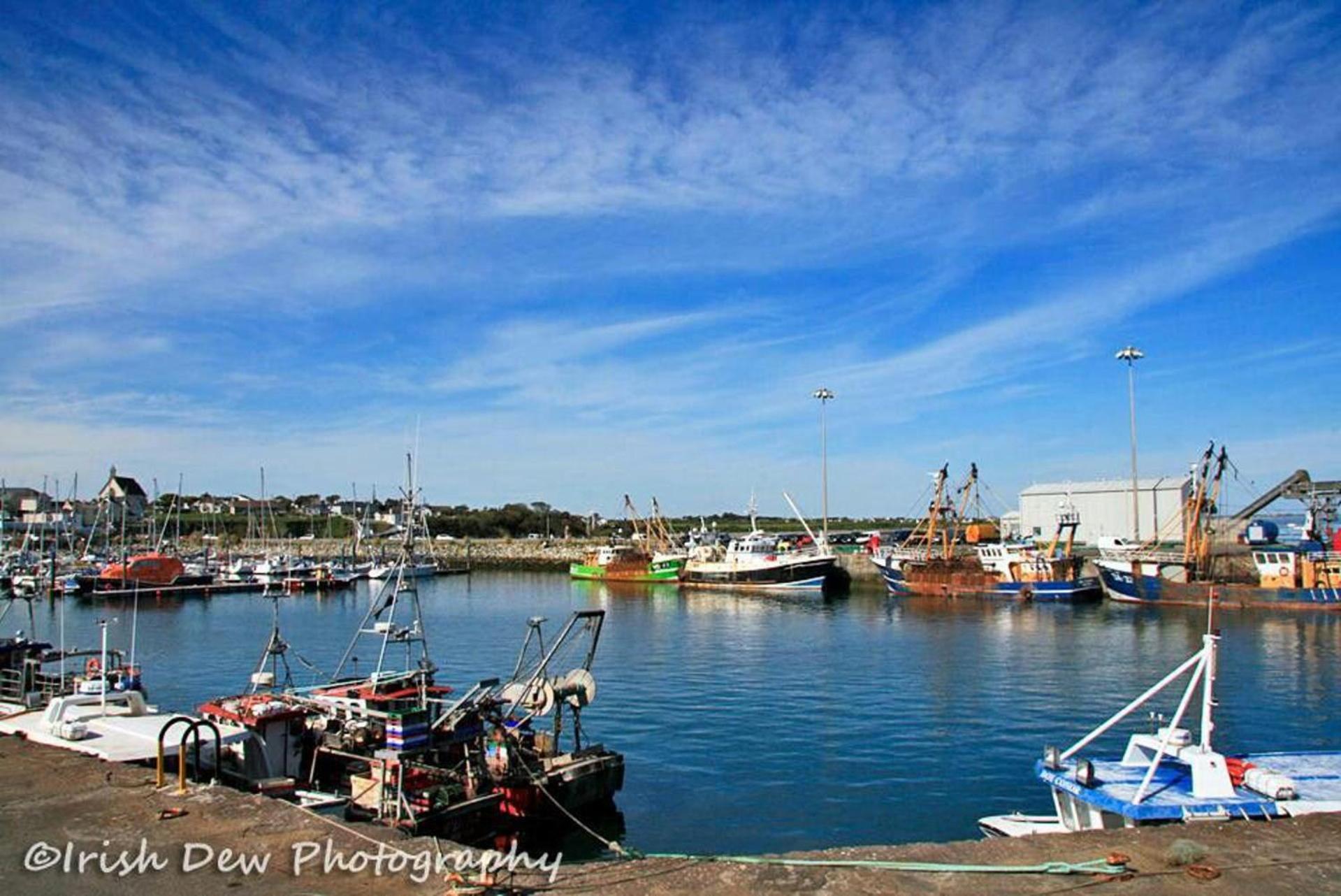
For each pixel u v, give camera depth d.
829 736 33.00
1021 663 49.50
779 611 81.81
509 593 104.12
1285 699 38.53
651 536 148.50
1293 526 102.25
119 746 17.64
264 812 10.90
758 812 24.86
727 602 91.06
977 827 23.64
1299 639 57.16
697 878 8.79
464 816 20.61
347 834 10.10
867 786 27.03
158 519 179.38
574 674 24.77
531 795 21.83
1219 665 47.03
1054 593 84.06
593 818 24.20
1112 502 118.00
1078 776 16.78
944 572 92.25
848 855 9.43
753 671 47.91
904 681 44.25
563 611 83.00
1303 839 10.02
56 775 12.61
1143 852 9.55
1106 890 8.59
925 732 33.34
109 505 141.75
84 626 73.12
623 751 31.09
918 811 24.80
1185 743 16.55
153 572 101.88
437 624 72.75
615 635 64.19
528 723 28.53
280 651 28.56
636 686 43.56
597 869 9.04
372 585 114.44
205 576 105.75
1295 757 18.12
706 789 26.88
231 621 76.94
